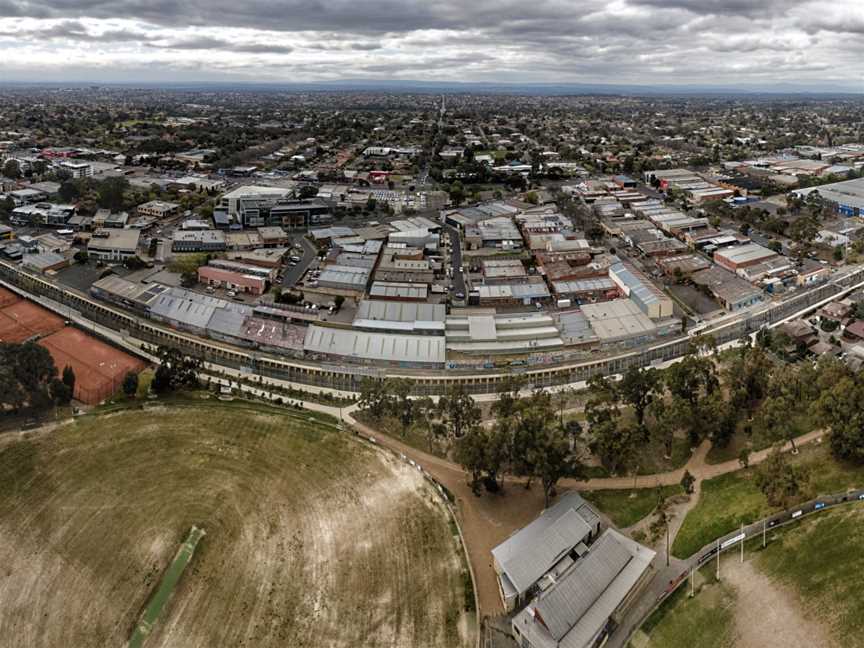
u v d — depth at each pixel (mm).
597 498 107812
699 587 87938
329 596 88750
